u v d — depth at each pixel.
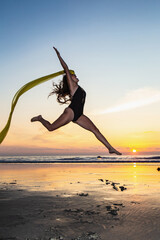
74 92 4.28
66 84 4.57
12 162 22.44
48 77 4.32
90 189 7.04
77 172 11.95
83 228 3.76
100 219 4.21
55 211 4.72
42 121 4.33
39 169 13.80
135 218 4.25
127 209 4.85
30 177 9.93
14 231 3.63
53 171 12.48
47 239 3.32
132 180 8.88
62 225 3.90
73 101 4.25
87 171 12.46
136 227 3.80
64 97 4.67
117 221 4.09
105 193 6.44
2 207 5.05
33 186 7.65
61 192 6.62
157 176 10.11
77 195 6.22
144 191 6.69
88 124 4.33
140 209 4.84
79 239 3.32
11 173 11.52
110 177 9.84
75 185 7.79
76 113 4.24
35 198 5.89
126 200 5.63
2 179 9.32
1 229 3.73
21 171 12.55
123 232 3.58
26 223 4.00
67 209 4.88
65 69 4.25
